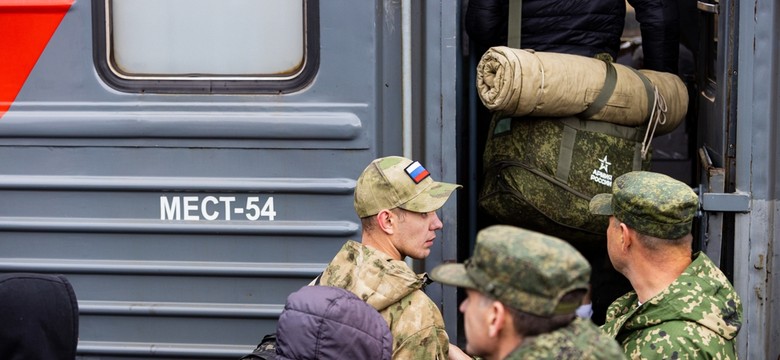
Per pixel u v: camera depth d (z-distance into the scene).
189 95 4.24
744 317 4.09
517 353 2.38
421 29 4.14
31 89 4.27
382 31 4.17
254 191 4.22
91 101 4.27
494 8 4.40
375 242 3.55
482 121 4.95
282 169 4.23
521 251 2.37
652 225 3.15
